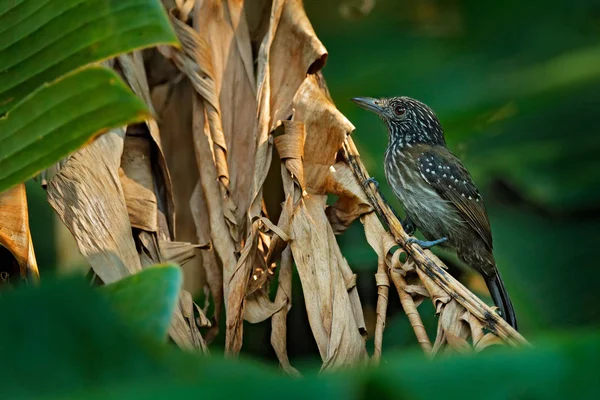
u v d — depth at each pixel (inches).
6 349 113.8
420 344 205.3
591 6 214.2
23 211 204.1
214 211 206.4
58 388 112.4
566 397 102.6
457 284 205.2
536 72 213.5
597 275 212.7
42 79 199.9
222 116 207.0
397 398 97.6
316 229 205.9
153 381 105.4
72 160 204.8
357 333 205.3
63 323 115.6
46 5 196.2
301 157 206.1
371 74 214.2
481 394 99.5
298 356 210.8
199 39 206.7
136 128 206.2
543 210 214.1
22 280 204.1
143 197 205.6
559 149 213.6
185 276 209.6
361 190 206.5
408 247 205.8
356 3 214.7
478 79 213.9
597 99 213.2
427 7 215.0
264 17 207.6
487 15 214.7
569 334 108.8
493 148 214.1
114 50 188.4
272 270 206.5
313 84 206.7
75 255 209.8
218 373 108.7
